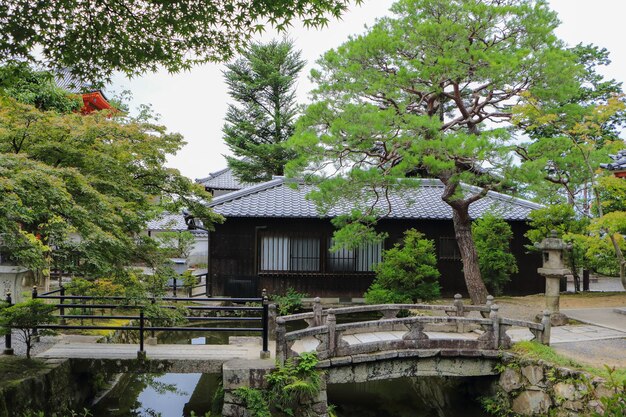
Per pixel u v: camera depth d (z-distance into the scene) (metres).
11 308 7.74
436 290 13.74
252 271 16.69
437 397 10.59
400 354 8.92
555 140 11.26
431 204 17.33
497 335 9.32
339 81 12.37
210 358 8.39
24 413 6.71
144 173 9.23
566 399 7.88
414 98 13.13
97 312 12.24
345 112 10.90
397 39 11.64
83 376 9.02
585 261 17.08
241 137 28.98
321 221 16.73
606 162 11.49
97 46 6.53
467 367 9.26
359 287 16.77
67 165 7.92
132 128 8.68
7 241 5.86
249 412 7.56
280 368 7.90
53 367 7.84
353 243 12.73
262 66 28.05
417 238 15.09
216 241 16.72
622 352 9.17
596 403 7.43
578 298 15.70
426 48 11.59
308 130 11.81
